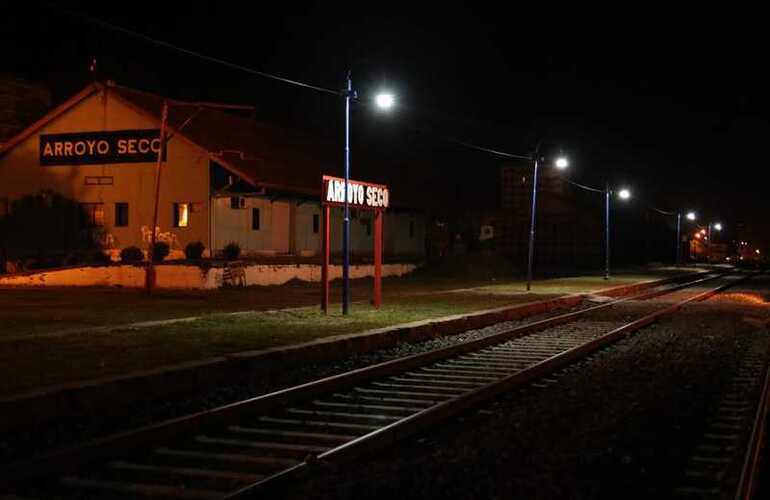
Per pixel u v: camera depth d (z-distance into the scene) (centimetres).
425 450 849
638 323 2109
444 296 2908
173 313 2078
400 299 2708
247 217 3709
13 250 3828
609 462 788
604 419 980
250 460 780
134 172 3672
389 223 4997
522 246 7131
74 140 3762
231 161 3528
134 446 806
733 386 1252
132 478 735
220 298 2677
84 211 3762
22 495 682
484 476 733
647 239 9206
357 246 4619
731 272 7494
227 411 936
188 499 673
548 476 734
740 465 785
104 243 3709
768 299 3397
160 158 2925
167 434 848
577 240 7031
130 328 1664
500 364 1463
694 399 1125
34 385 1009
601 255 6981
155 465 777
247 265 3309
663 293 3750
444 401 1078
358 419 983
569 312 2655
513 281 4297
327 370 1378
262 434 895
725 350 1667
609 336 1797
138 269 3175
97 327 1700
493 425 948
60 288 3119
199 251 3422
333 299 2720
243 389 1176
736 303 3098
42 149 3822
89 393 1011
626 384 1241
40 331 1627
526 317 2470
